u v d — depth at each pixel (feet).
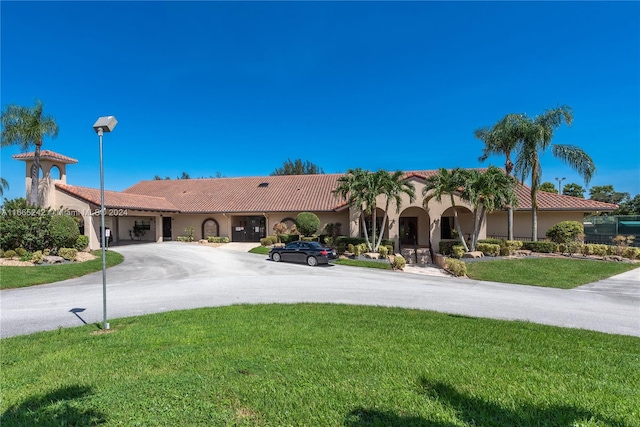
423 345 19.83
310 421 11.46
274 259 68.74
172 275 52.60
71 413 12.07
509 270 56.24
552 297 38.40
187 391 13.62
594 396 13.23
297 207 96.63
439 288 43.34
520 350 19.38
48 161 81.20
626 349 20.25
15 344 20.43
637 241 76.79
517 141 70.49
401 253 76.02
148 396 13.25
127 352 18.66
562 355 18.61
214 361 16.97
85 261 60.54
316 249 64.34
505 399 12.91
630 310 32.17
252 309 30.01
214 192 113.70
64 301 34.09
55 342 20.63
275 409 12.19
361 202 68.08
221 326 24.00
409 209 91.40
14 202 60.70
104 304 23.77
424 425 11.17
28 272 48.65
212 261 67.72
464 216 87.51
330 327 23.86
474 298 37.19
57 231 60.95
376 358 17.30
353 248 69.31
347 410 12.12
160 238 103.19
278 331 22.66
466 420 11.53
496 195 62.13
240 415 11.85
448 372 15.46
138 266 61.31
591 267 57.57
